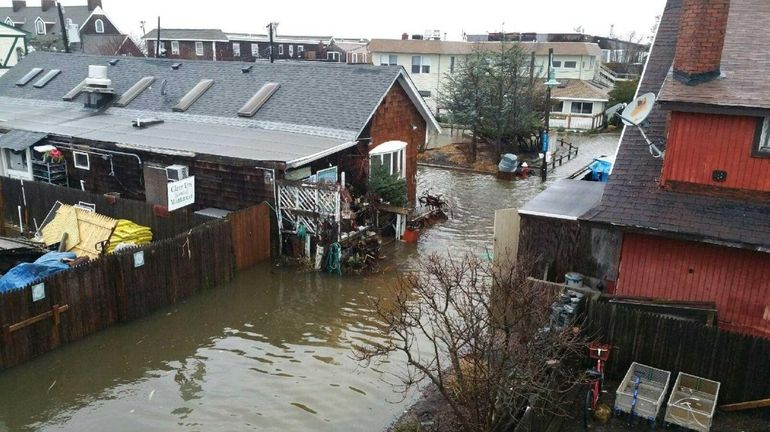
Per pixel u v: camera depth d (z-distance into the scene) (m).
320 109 20.44
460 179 30.50
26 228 19.23
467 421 8.36
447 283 10.21
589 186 15.50
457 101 35.91
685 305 10.60
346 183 19.69
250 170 17.23
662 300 10.83
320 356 12.02
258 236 16.81
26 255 15.05
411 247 19.00
